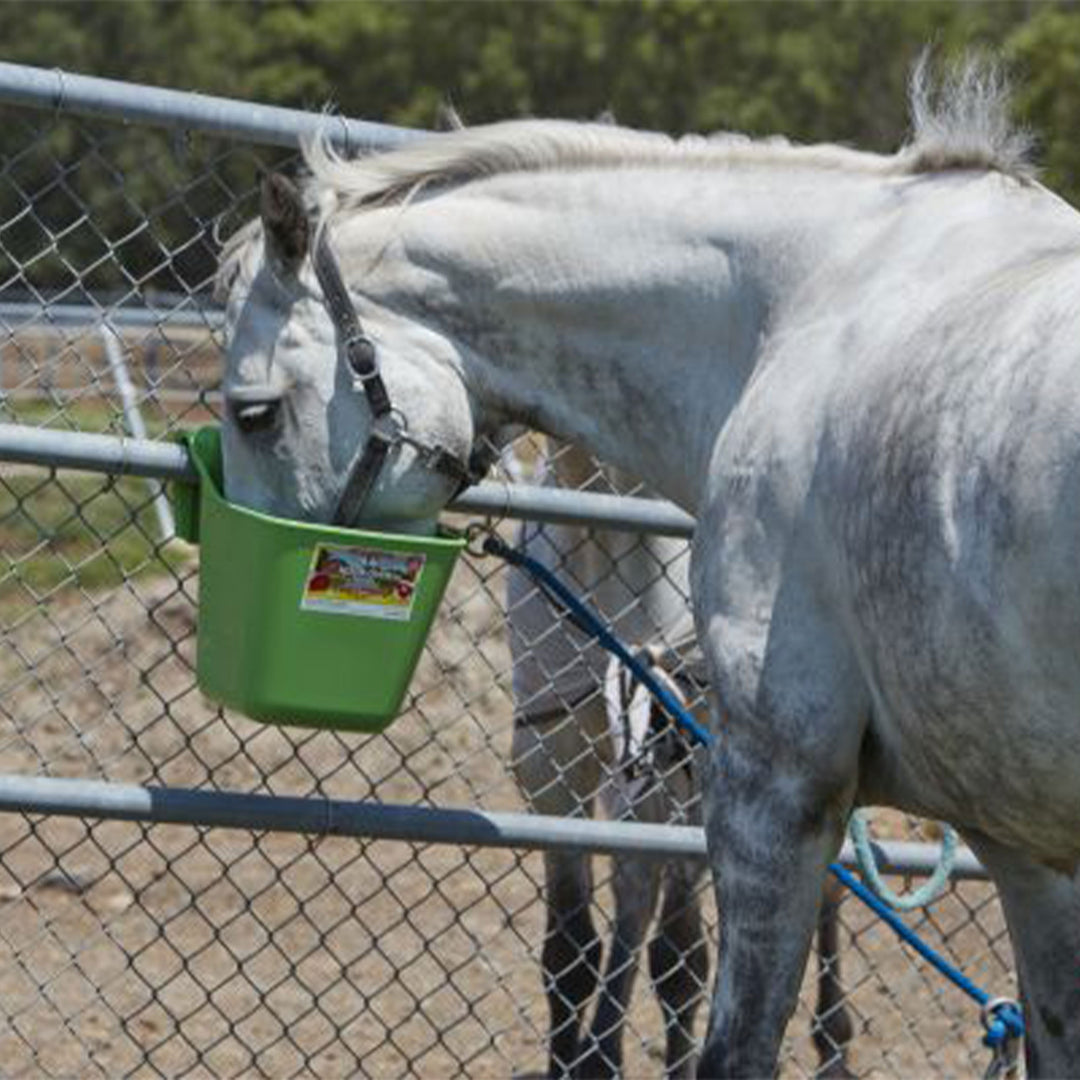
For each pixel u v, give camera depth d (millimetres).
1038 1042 6203
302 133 6789
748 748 5906
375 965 10617
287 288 6332
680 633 8086
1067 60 32062
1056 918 6109
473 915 11562
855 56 46375
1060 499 4941
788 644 5797
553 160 6484
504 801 13922
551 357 6461
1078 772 5199
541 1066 9258
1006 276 5555
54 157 8594
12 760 13938
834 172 6234
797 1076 9539
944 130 6082
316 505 6352
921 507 5328
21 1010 8656
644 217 6352
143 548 17172
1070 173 22766
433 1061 9258
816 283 6047
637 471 6520
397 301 6418
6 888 11414
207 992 8055
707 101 46500
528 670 8508
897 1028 10031
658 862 8062
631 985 8156
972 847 6188
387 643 6406
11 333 7586
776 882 5887
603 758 8586
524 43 48312
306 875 12188
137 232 7109
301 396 6312
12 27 46188
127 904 11305
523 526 8516
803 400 5832
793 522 5773
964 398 5270
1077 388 4961
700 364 6320
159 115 6668
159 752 14375
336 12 49031
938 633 5309
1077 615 4949
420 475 6383
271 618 6324
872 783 5973
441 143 6531
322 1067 9055
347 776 14273
